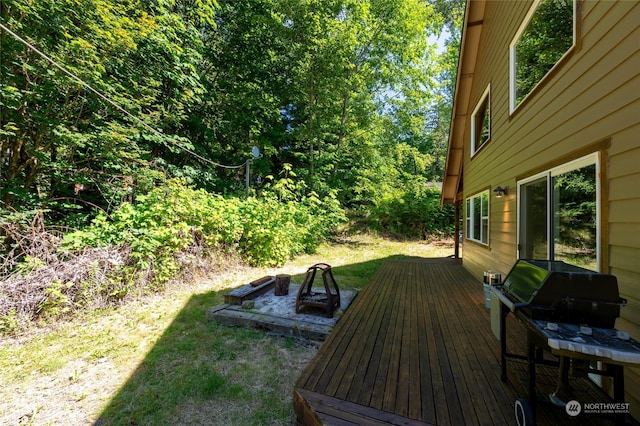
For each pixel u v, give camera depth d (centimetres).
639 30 192
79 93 652
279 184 948
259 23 1176
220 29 1187
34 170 653
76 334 348
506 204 447
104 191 750
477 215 635
